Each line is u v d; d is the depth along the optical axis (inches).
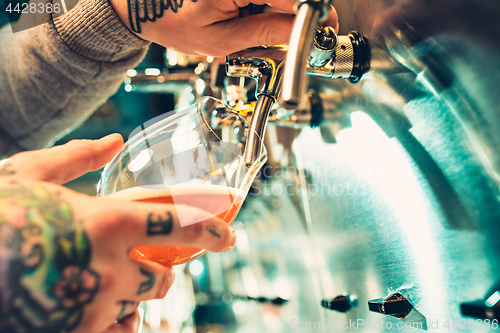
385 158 10.4
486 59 7.5
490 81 7.5
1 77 17.9
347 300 12.3
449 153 8.5
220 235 8.3
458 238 8.5
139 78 23.0
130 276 7.9
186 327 24.3
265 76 10.7
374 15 10.5
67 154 8.9
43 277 7.3
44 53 16.9
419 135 9.2
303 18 7.2
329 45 10.4
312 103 14.2
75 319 7.6
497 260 7.7
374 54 10.5
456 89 8.2
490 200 7.7
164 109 39.2
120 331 8.5
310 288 16.3
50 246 7.3
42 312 7.4
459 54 8.0
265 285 22.4
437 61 8.5
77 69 17.2
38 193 7.7
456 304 8.6
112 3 14.5
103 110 37.6
